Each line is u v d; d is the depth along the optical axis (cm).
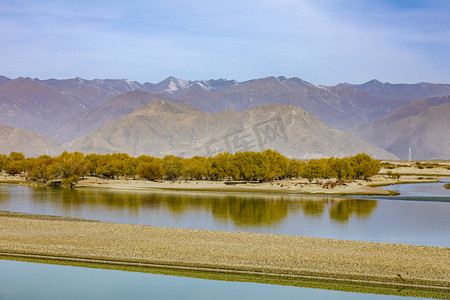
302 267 4681
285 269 4634
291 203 10569
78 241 5628
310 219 7912
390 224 7369
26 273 4609
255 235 6050
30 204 10131
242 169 17062
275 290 4184
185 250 5234
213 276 4516
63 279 4431
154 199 11488
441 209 9331
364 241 5825
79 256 5075
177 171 19025
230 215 8406
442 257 4997
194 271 4638
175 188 15138
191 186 15950
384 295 4075
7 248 5322
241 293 4088
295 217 8162
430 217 8169
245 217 8131
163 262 4866
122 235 5981
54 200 11075
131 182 18175
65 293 4078
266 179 18250
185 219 7869
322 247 5381
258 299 3972
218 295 4066
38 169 18438
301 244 5528
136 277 4506
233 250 5234
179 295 4072
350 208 9519
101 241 5634
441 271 4556
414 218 8050
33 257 5066
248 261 4859
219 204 10306
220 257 4988
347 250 5241
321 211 9025
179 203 10500
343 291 4156
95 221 7469
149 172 18812
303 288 4225
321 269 4619
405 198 11762
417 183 18462
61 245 5447
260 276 4497
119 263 4869
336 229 6881
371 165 19400
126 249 5294
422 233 6575
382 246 5438
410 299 4000
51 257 5059
